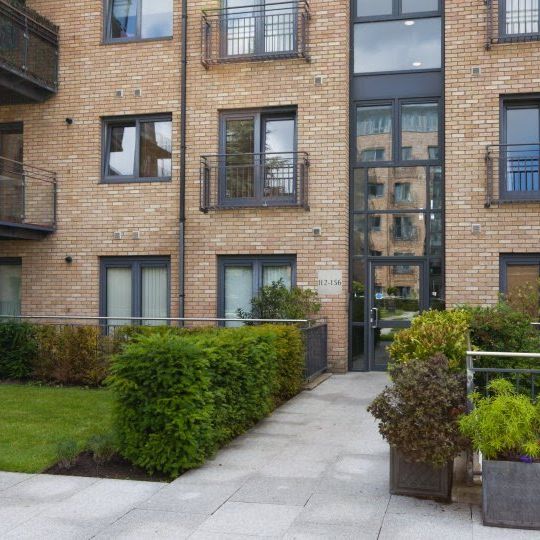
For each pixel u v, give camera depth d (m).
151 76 12.92
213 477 5.62
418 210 12.05
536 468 4.46
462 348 6.04
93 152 13.11
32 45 12.67
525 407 4.56
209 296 12.47
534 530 4.43
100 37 13.18
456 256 11.54
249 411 7.33
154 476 5.68
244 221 12.36
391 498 5.07
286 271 12.37
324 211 12.05
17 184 13.34
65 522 4.59
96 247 13.04
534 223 11.26
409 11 12.30
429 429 4.88
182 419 5.66
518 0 11.55
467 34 11.68
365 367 12.09
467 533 4.38
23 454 6.19
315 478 5.58
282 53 12.19
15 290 13.60
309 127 12.19
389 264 12.15
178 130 12.77
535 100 11.57
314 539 4.29
